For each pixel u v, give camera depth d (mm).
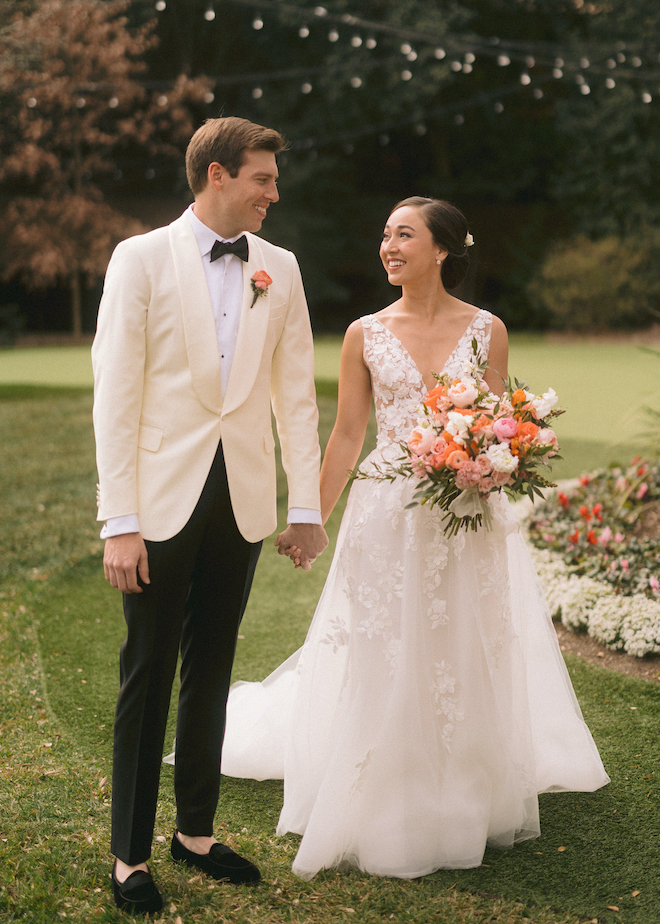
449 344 2783
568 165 24734
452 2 22844
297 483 2480
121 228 22656
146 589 2275
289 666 3139
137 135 22141
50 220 22109
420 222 2707
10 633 4289
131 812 2299
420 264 2719
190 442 2285
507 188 25969
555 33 24906
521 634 2775
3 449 8234
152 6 22594
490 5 24469
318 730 2740
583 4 24172
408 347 2764
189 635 2479
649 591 4223
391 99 23188
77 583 5051
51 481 7109
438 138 26031
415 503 2523
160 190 25547
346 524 2771
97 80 20391
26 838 2602
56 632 4316
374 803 2537
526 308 23375
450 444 2467
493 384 2826
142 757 2316
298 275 2506
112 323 2244
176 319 2258
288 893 2379
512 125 25797
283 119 24547
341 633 2717
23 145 20828
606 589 4270
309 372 2518
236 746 3037
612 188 23891
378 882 2449
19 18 16328
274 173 2277
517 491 2525
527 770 2668
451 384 2617
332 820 2484
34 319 25422
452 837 2523
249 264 2357
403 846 2490
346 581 2725
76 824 2680
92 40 19766
